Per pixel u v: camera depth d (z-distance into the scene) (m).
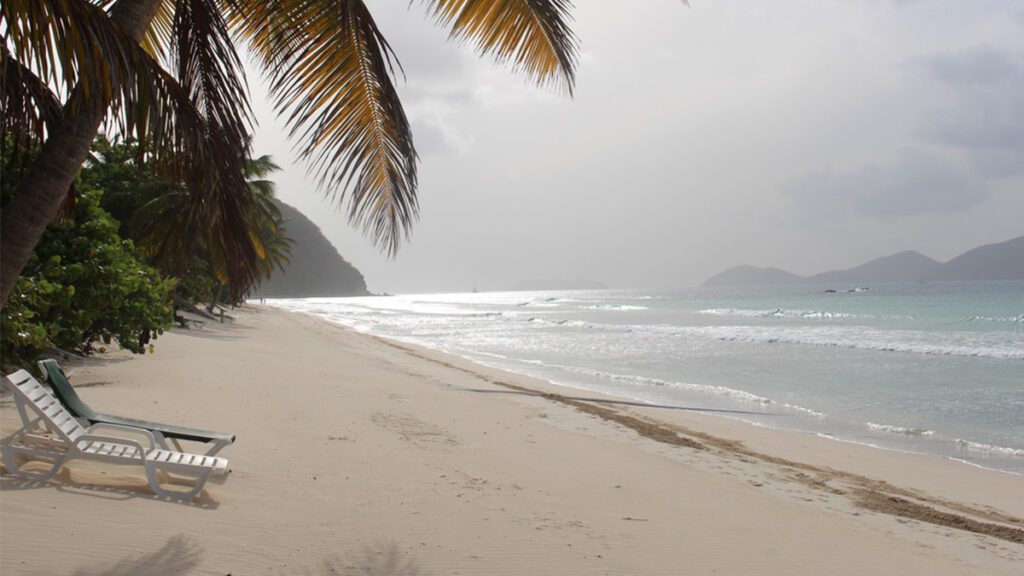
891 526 6.05
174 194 5.13
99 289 12.23
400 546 4.45
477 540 4.70
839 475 8.15
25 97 3.92
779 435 10.61
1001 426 11.46
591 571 4.33
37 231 3.20
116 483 5.05
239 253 4.40
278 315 60.44
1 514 4.17
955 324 36.88
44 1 2.92
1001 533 6.07
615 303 97.06
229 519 4.58
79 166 3.30
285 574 3.83
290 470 6.09
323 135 4.61
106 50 3.03
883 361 20.64
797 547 5.19
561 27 5.04
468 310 81.38
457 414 10.45
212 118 4.14
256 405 9.36
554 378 17.56
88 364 12.87
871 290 139.50
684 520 5.66
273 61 4.52
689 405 13.42
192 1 4.07
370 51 4.31
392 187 4.80
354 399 10.93
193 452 6.31
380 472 6.35
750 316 51.50
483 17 5.13
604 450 8.50
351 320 56.84
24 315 9.88
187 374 11.91
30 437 5.14
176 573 3.68
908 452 9.59
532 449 8.20
